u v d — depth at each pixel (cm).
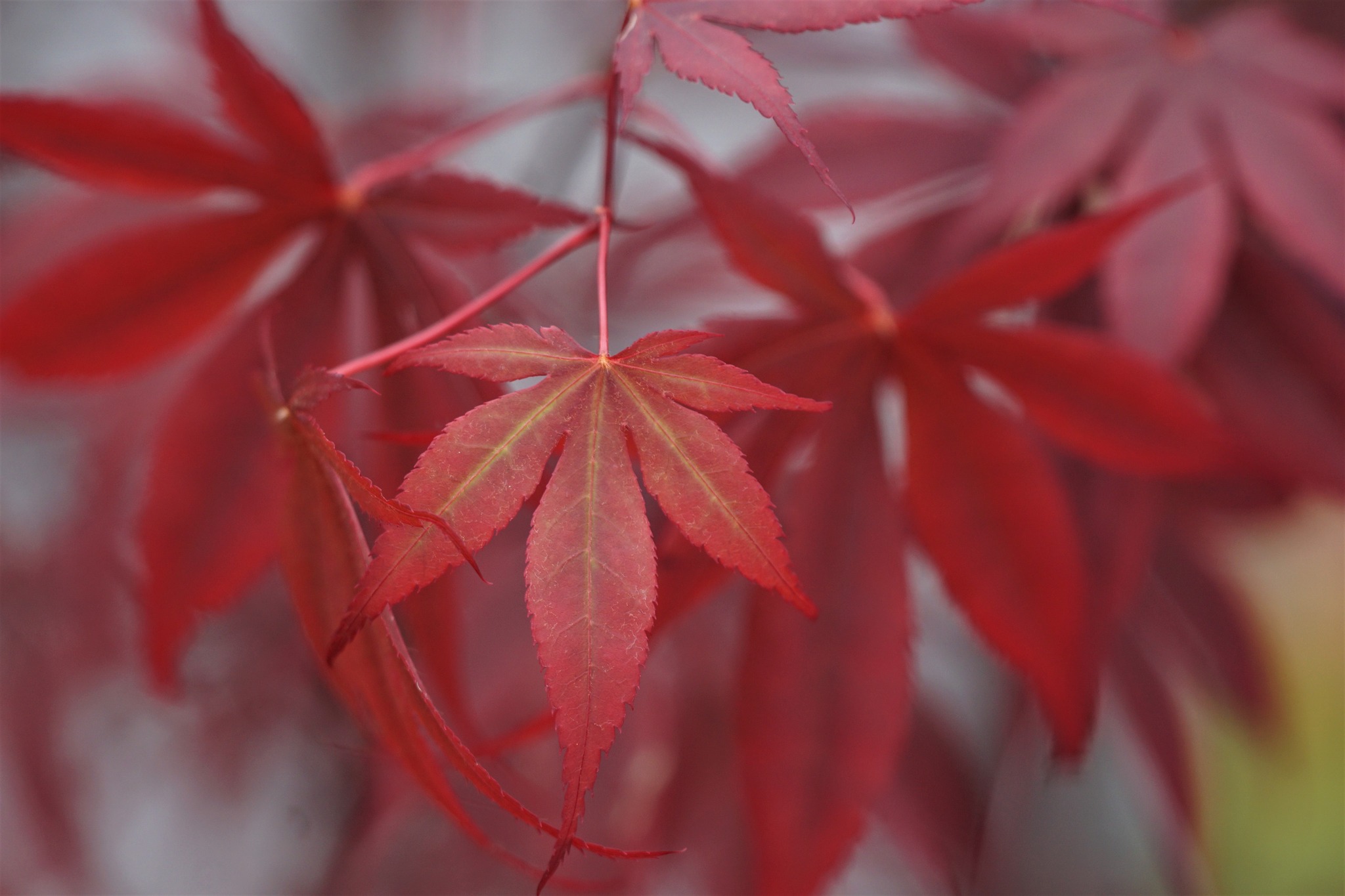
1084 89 54
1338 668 136
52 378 46
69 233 61
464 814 41
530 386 40
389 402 45
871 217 56
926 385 46
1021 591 46
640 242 55
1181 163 51
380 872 71
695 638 64
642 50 41
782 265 45
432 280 46
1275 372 54
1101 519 51
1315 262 49
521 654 59
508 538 58
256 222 46
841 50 69
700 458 40
